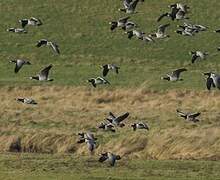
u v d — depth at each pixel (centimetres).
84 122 5097
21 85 6166
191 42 7638
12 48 7575
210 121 4981
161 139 4531
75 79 6384
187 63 7006
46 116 5303
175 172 3862
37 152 4597
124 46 7600
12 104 5697
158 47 7538
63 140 4641
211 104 5544
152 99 5756
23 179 3659
